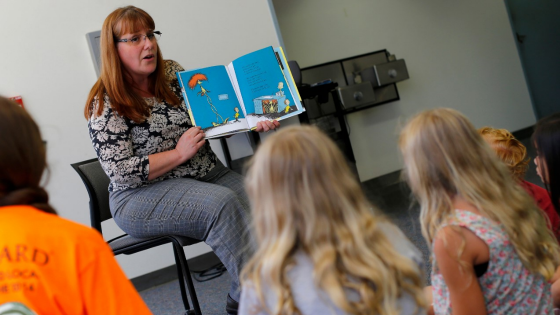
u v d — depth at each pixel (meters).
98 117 1.79
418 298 0.89
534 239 1.10
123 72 1.85
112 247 1.84
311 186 0.87
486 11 5.45
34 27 2.88
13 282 0.81
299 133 0.92
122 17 1.79
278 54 2.08
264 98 2.02
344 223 0.87
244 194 1.94
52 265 0.83
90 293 0.85
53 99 2.90
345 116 4.86
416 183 1.15
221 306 2.38
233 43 3.13
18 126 0.86
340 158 0.92
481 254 1.05
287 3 4.82
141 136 1.85
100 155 1.78
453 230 1.05
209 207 1.71
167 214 1.75
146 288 3.08
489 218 1.07
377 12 5.08
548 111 5.48
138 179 1.77
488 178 1.08
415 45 5.19
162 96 1.94
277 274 0.84
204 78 2.02
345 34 4.98
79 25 2.94
